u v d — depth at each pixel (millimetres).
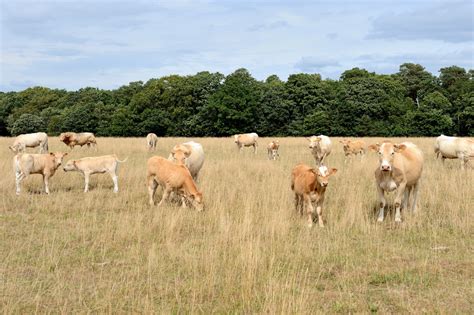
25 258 7727
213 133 69875
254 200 11703
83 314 5699
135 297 6219
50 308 5855
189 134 71188
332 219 10328
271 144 23406
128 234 8938
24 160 12938
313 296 6266
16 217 10578
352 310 5832
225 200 11891
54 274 7059
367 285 6699
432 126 62375
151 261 7395
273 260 7246
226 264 7270
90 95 85500
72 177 15695
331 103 68188
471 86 77938
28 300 6082
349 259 7719
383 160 9711
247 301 5934
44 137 25266
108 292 6254
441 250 8172
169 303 6047
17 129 78125
